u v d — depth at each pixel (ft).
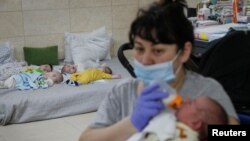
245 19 10.11
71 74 13.11
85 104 11.53
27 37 14.70
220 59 5.35
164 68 3.47
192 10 11.34
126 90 3.91
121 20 16.24
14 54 14.51
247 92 5.41
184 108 3.46
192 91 3.72
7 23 14.24
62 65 14.74
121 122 3.57
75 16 15.37
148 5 3.66
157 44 3.36
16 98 10.90
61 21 15.17
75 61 14.34
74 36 15.12
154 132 3.28
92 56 14.88
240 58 5.34
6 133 10.06
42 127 10.48
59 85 12.25
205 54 5.48
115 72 13.69
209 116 3.39
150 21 3.29
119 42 16.29
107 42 15.44
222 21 10.44
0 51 13.66
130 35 3.50
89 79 12.30
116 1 15.96
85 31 15.67
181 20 3.42
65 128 10.34
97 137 3.70
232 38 5.29
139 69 3.58
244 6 10.31
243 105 5.42
